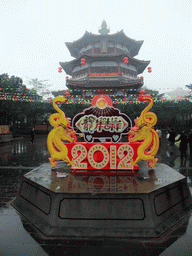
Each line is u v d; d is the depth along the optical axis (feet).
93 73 127.03
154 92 130.62
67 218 12.03
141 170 19.11
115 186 13.78
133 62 136.56
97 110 18.69
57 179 15.83
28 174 17.71
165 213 12.99
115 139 18.52
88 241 10.95
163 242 10.87
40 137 97.66
